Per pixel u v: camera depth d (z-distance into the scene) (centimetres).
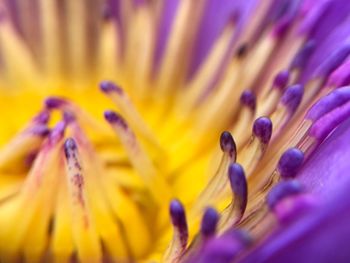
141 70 11
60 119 9
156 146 9
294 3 10
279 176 8
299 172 8
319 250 6
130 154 9
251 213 8
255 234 7
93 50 11
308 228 6
